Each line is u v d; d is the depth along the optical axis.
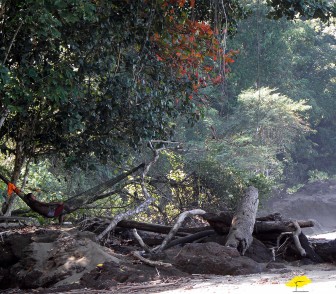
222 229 11.25
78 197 13.59
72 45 12.82
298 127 39.50
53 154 15.69
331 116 52.62
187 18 14.21
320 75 51.72
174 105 15.03
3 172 16.12
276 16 15.24
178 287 7.66
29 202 12.45
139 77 14.05
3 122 14.05
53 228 11.49
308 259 10.40
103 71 13.43
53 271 9.02
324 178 45.81
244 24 40.59
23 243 10.01
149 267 9.02
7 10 11.38
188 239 11.66
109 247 12.00
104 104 13.45
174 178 19.19
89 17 11.59
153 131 14.22
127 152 16.97
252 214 10.97
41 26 10.97
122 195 18.27
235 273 8.80
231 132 36.00
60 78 12.19
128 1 13.06
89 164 14.71
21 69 11.92
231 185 19.17
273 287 6.69
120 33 13.29
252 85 41.50
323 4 15.12
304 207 39.00
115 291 7.85
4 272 9.68
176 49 14.08
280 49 42.06
